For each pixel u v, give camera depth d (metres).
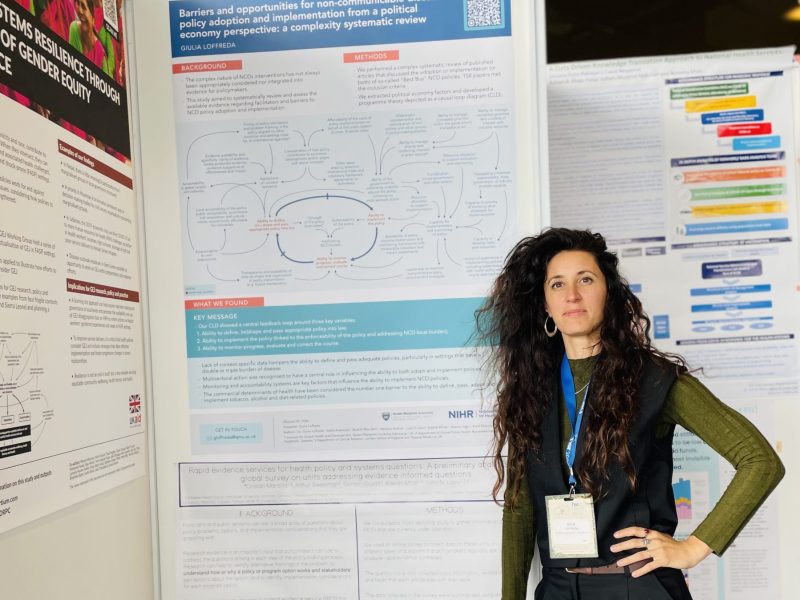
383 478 1.96
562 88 2.71
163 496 2.00
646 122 2.67
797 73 2.59
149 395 2.00
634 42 3.18
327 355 1.98
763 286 2.62
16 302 1.35
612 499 1.53
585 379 1.66
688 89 2.65
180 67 1.99
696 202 2.65
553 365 1.73
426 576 1.94
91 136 1.71
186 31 1.99
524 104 1.94
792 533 2.57
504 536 1.75
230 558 1.98
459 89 1.95
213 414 1.99
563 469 1.61
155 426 2.00
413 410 1.96
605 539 1.54
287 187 1.98
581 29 3.20
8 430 1.31
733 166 2.63
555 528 1.56
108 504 1.75
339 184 1.97
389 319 1.96
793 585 2.56
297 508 1.97
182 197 2.00
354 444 1.97
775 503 2.58
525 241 1.83
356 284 1.97
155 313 2.00
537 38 1.93
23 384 1.37
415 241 1.96
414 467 1.95
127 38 1.99
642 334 1.72
